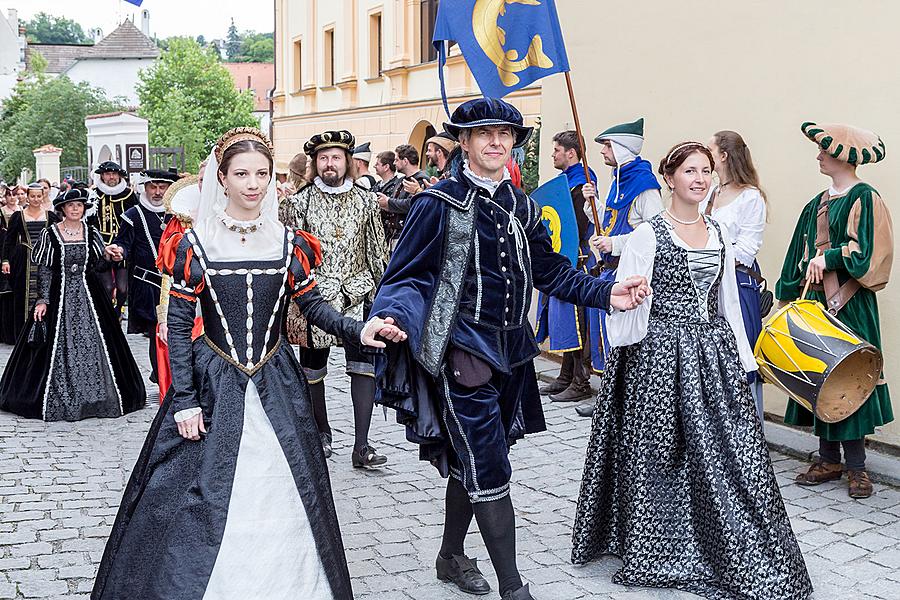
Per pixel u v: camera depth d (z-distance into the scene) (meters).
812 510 5.01
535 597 4.00
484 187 3.83
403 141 17.77
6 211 11.12
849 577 4.19
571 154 7.05
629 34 7.80
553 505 5.12
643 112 7.69
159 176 7.69
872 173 5.94
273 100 24.38
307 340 5.77
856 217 5.20
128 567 3.28
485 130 3.77
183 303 3.45
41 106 37.75
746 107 6.77
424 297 3.75
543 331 7.31
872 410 5.14
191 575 3.17
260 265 3.50
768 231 6.66
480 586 4.03
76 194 7.34
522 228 3.88
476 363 3.73
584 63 8.34
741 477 4.00
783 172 6.54
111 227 9.02
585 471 4.30
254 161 3.46
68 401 7.18
